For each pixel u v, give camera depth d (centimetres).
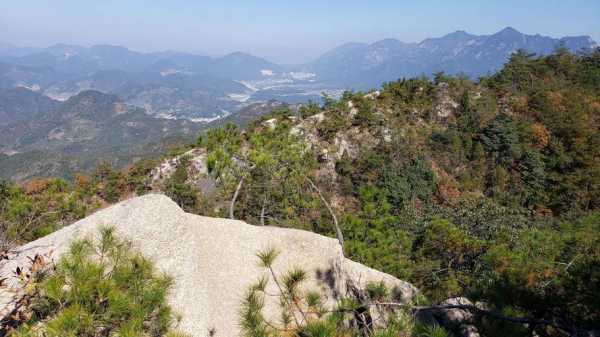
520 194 4575
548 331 502
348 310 442
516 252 1299
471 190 4538
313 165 1227
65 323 266
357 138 4722
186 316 534
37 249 505
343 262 812
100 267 314
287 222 1165
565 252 1280
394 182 3847
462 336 596
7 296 373
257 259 735
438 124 5525
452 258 1584
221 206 1460
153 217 590
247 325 388
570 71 7519
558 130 5191
